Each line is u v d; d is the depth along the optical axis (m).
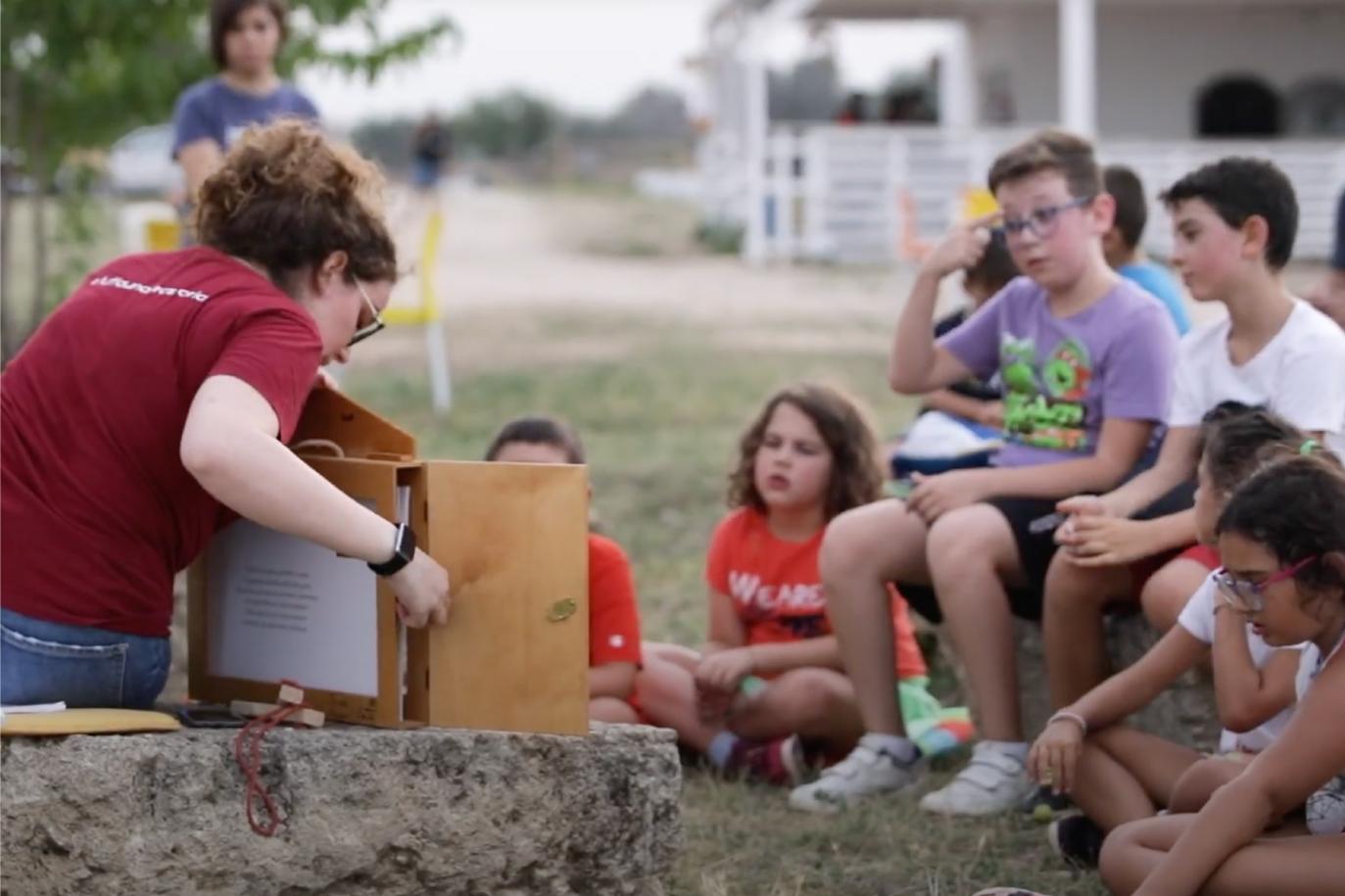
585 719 3.64
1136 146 25.53
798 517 5.48
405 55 11.45
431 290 12.38
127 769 3.47
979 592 4.81
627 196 46.31
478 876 3.64
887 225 26.98
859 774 4.95
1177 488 4.70
